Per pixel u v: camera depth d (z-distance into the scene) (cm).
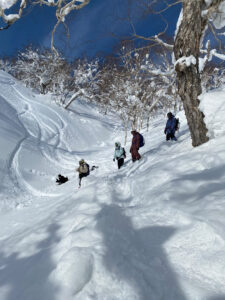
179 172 350
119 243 195
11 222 511
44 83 3247
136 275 154
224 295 128
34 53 3259
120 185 422
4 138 1213
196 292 133
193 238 179
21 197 774
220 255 154
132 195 348
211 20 443
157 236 199
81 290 146
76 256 167
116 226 228
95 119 3241
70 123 2441
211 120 450
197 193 258
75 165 1317
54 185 936
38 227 315
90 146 2156
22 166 1020
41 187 901
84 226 238
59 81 3092
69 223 285
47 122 2153
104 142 2402
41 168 1114
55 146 1652
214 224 181
